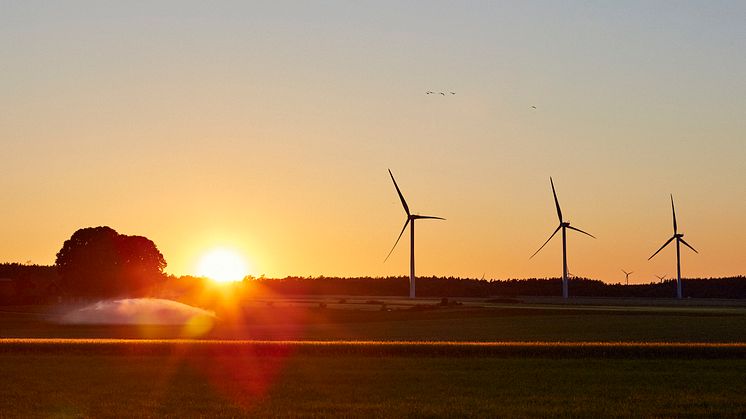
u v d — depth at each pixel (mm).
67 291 181750
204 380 52875
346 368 57844
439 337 95750
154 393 48438
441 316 136250
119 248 184750
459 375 54562
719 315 136125
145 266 187125
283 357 63094
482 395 47719
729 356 63031
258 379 53062
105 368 57750
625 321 122688
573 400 46062
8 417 42344
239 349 65500
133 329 111750
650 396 47094
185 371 56594
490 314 139125
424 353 64375
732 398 46500
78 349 65875
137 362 60688
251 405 45000
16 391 48969
